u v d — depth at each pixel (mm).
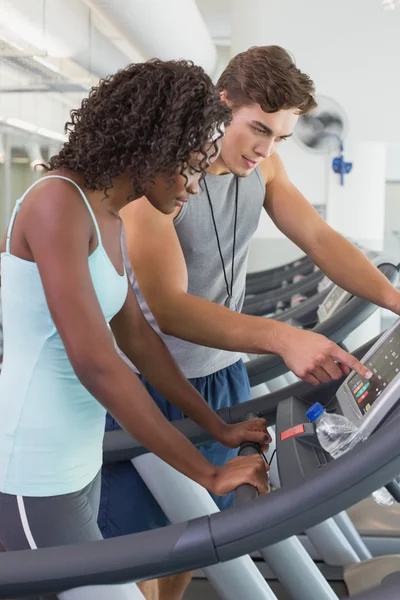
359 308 2391
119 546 1160
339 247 2002
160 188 1249
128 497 1985
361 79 5430
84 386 1218
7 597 1177
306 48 5445
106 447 1922
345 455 1114
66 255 1187
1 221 6301
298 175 5605
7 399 1279
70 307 1179
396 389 1345
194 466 1271
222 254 1938
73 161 1232
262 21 5465
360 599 1210
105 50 7137
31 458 1270
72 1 5684
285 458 1451
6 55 5809
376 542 2699
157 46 5410
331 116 5098
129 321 1536
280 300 4883
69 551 1172
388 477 1078
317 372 1510
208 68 7625
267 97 1606
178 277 1676
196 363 1979
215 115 1196
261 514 1117
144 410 1225
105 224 1292
